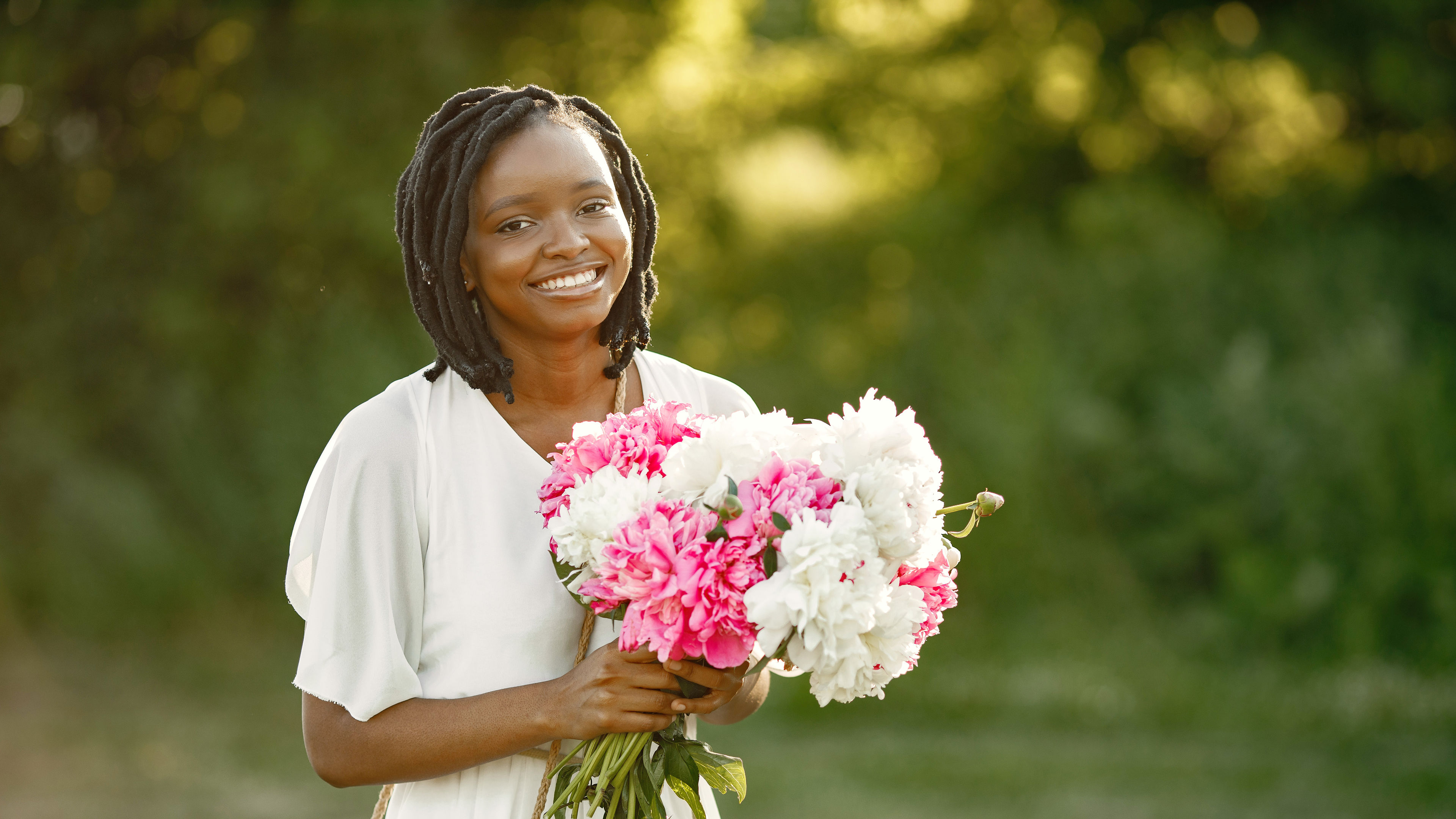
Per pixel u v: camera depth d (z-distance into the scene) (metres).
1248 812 6.73
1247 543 10.24
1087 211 12.67
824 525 1.99
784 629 1.99
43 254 12.02
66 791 7.25
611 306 2.53
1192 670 9.35
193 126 12.15
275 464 11.19
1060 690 9.02
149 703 9.21
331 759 2.24
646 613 2.02
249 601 11.20
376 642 2.24
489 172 2.32
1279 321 11.24
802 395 11.95
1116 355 11.16
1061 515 10.55
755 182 13.35
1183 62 13.13
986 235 13.32
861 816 6.74
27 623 10.79
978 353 11.45
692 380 2.69
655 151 13.19
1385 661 9.27
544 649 2.30
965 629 10.15
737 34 14.45
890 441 2.18
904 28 14.85
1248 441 10.43
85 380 11.87
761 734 8.56
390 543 2.27
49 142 12.07
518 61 12.95
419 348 11.43
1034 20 14.32
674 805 2.41
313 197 11.80
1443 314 11.40
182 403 11.49
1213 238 12.03
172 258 11.98
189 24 11.91
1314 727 8.30
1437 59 12.59
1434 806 6.73
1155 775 7.42
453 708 2.22
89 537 10.97
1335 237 11.95
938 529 2.28
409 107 12.12
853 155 14.75
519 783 2.31
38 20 11.83
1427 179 12.72
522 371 2.45
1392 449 9.95
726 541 2.03
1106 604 10.29
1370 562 9.68
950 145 14.66
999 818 6.68
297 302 11.96
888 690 9.16
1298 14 13.13
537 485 2.37
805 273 13.03
